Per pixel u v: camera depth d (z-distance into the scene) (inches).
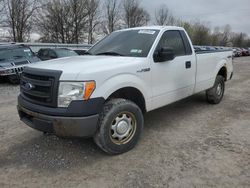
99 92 131.7
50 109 129.4
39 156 147.2
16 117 222.5
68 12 1679.4
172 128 189.5
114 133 142.4
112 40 192.4
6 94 333.1
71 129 127.1
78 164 137.6
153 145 159.2
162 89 172.6
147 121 205.8
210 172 127.1
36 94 136.0
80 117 126.6
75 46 828.0
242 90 347.6
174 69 181.2
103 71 134.7
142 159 141.5
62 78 127.8
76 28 1722.4
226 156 143.5
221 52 251.9
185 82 195.9
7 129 191.8
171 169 130.6
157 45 170.1
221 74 269.0
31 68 143.2
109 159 142.3
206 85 229.6
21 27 1433.3
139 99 161.0
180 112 230.4
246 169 129.4
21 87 153.3
